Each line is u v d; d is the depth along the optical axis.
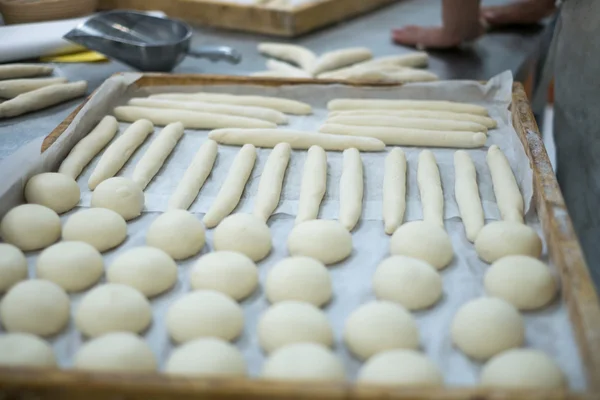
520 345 1.07
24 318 1.08
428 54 2.57
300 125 1.94
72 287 1.22
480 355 1.05
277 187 1.58
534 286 1.15
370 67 2.28
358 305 1.21
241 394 0.83
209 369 0.95
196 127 1.91
